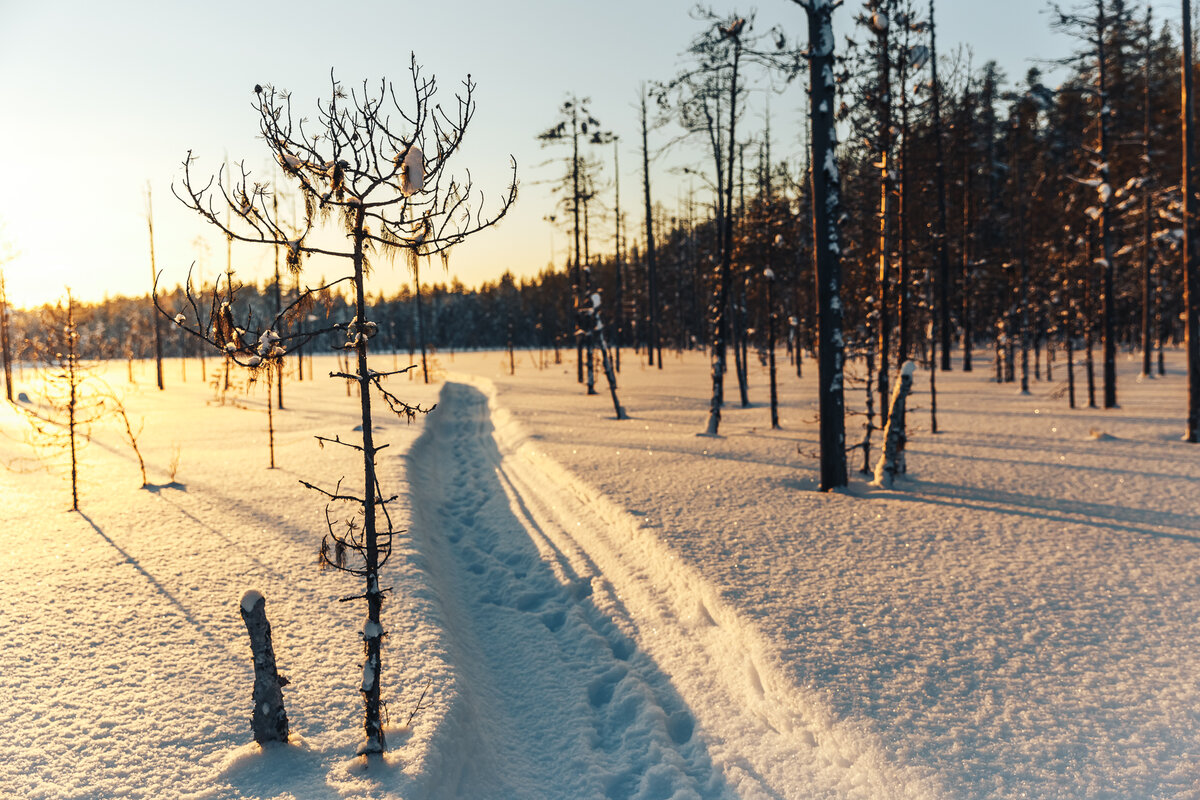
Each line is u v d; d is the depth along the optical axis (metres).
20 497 11.62
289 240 3.95
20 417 23.91
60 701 4.99
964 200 28.80
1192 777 3.97
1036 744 4.37
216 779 4.16
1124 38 19.34
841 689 5.12
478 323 109.88
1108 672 5.19
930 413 20.23
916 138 16.97
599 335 20.98
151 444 17.95
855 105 12.25
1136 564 7.40
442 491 14.20
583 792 4.80
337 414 24.41
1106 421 17.64
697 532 8.92
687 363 45.50
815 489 11.42
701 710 5.66
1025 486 11.12
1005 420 18.47
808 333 26.11
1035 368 30.70
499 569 9.43
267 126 3.90
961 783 4.05
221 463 14.88
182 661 5.69
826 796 4.37
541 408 23.36
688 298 59.81
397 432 19.12
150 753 4.41
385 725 4.79
